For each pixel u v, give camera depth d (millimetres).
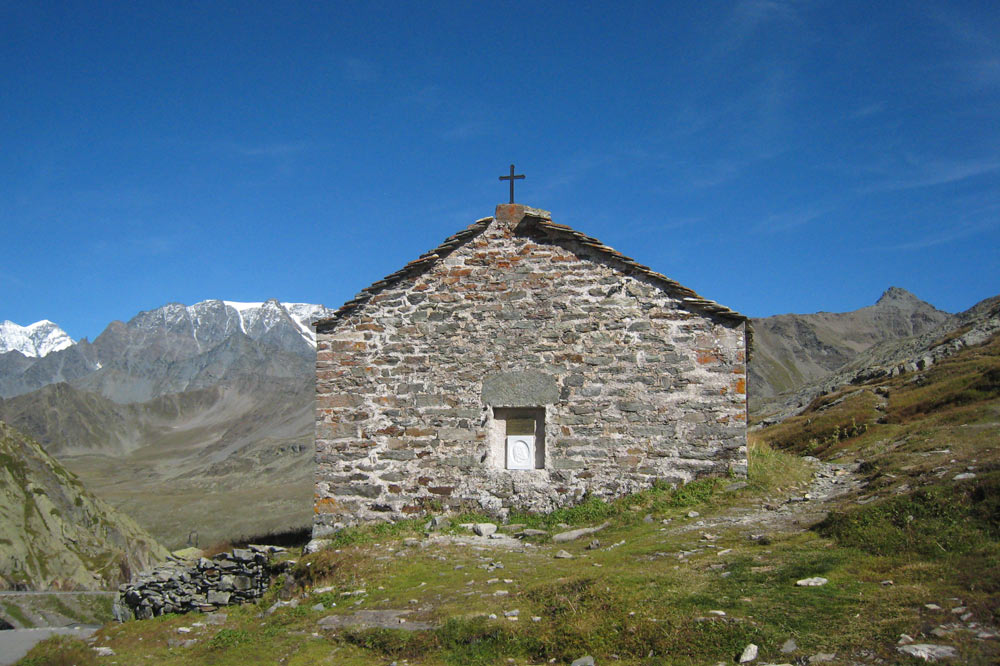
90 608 21828
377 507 16125
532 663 8438
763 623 8164
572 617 9047
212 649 10688
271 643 10414
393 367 16516
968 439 17656
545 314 16250
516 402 16031
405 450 16219
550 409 15930
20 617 20000
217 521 65875
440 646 9141
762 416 53125
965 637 7297
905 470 14984
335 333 16781
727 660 7699
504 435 16250
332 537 15781
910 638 7426
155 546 35125
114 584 29266
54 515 30578
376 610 10672
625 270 16156
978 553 9156
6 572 25984
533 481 15758
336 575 12797
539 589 10188
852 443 24828
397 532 15172
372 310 16750
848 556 10000
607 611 8992
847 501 13617
